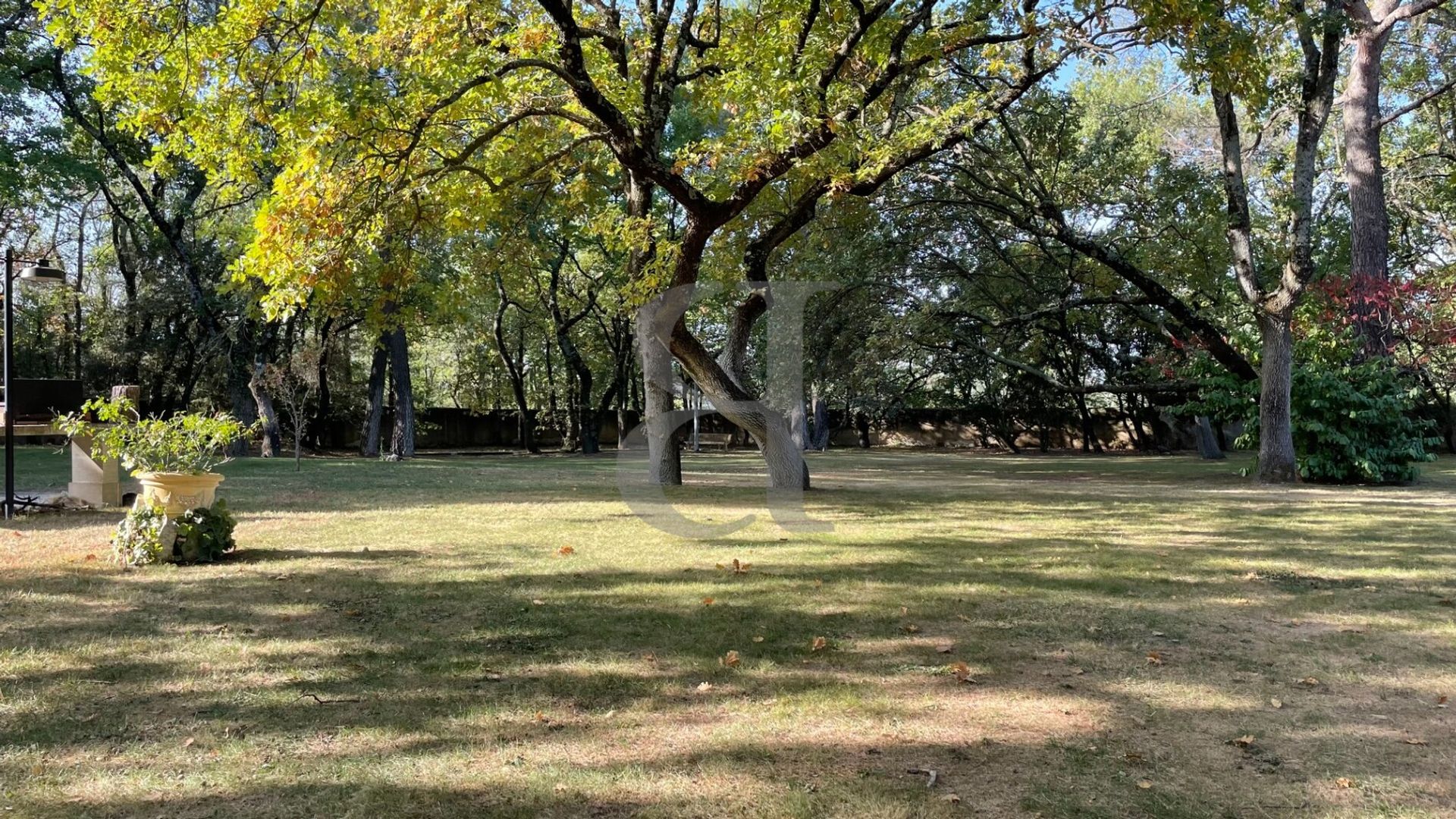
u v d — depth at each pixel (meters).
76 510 9.59
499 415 36.84
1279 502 11.59
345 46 9.39
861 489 13.62
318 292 7.84
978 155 15.40
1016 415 33.69
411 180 8.82
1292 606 5.28
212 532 6.57
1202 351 16.64
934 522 9.37
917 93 13.55
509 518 9.46
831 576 6.16
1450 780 2.85
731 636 4.53
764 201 13.02
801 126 9.12
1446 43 20.53
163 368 26.09
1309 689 3.76
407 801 2.65
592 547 7.43
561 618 4.89
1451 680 3.86
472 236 13.39
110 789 2.71
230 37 8.52
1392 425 14.48
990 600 5.41
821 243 17.41
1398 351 18.19
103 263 28.31
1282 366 14.45
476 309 31.44
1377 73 16.84
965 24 10.94
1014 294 21.23
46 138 18.66
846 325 20.20
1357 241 16.94
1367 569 6.50
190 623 4.67
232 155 8.73
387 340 23.23
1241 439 15.95
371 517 9.48
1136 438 33.72
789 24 10.64
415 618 4.86
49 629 4.51
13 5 17.81
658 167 10.04
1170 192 15.66
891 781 2.82
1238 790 2.77
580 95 9.03
